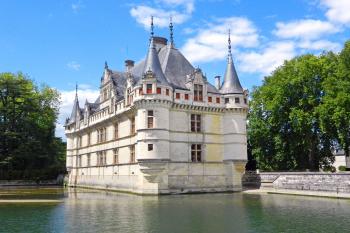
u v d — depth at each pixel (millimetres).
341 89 47750
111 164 55438
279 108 55625
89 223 22406
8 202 36094
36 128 73000
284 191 45406
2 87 71188
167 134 44625
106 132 58406
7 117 71438
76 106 73000
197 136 47938
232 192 47688
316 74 53219
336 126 47750
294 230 19734
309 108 54125
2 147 70062
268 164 60594
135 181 47938
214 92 49750
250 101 62406
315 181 41531
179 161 46125
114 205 32500
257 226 21031
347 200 35906
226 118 49938
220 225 21406
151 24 47250
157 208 29812
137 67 58438
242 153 49125
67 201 36844
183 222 22500
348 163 87875
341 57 47750
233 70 51594
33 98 74188
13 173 71688
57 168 77188
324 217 24188
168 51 51562
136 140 47188
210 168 48312
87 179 64688
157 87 44375
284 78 55469
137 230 19844
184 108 47188
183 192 45844
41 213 27438
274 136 57844
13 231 20172
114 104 54250
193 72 48656
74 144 72062
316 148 55969
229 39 52688
